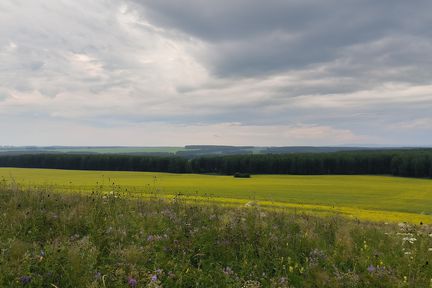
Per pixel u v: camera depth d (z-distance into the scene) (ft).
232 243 24.08
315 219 35.83
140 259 19.97
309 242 25.68
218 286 18.33
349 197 190.60
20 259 17.65
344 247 25.04
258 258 22.22
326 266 21.68
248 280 18.67
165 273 18.99
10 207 27.96
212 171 478.18
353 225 33.68
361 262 22.34
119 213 29.60
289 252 23.22
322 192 217.56
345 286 19.08
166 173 451.12
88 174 354.74
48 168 483.92
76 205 30.96
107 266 18.29
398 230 34.55
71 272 17.16
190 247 22.43
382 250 25.39
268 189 228.63
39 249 19.49
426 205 161.58
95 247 20.24
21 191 35.50
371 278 19.97
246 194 178.70
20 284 15.81
